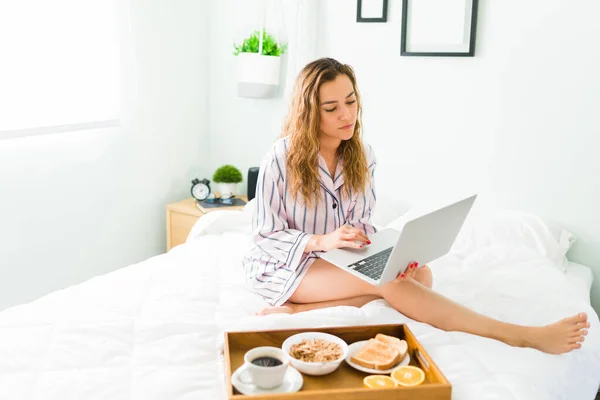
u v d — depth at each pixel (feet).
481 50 7.91
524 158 7.88
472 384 4.29
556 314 5.57
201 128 10.43
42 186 7.93
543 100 7.63
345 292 5.61
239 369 4.28
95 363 4.53
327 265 5.81
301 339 4.65
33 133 7.55
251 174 9.37
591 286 7.66
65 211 8.31
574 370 4.82
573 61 7.36
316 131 5.82
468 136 8.22
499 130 7.98
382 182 9.04
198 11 9.93
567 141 7.56
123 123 8.93
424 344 4.82
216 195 10.05
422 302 5.24
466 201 5.27
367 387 4.12
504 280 6.31
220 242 7.49
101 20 8.38
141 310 5.45
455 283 6.31
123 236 9.32
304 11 8.84
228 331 4.70
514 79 7.76
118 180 9.06
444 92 8.28
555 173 7.71
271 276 5.96
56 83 7.91
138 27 8.96
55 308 5.40
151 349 4.76
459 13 7.93
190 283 6.11
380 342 4.63
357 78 8.91
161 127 9.64
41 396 4.11
